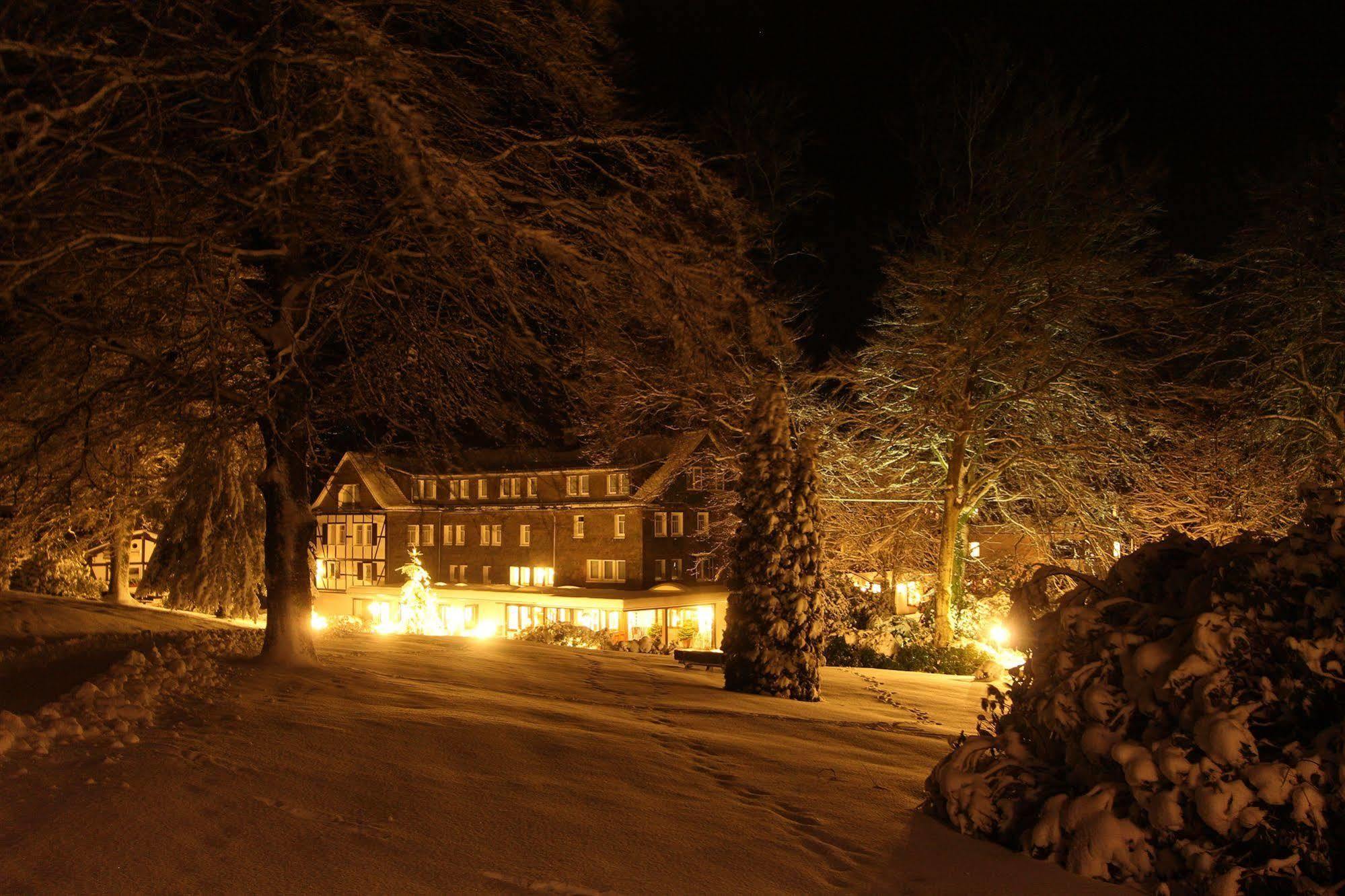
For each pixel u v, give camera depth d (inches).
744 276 391.2
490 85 452.1
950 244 1122.7
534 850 216.4
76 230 369.1
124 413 455.8
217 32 384.5
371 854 203.3
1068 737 239.6
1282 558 221.8
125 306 437.7
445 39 450.3
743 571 658.2
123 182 407.8
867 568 1307.8
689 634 1931.6
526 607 1993.1
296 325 461.4
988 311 1115.9
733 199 402.6
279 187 387.5
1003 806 241.4
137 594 1167.0
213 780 240.5
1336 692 205.2
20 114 296.4
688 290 361.4
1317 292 1106.7
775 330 385.1
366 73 325.1
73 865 182.2
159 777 236.5
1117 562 272.4
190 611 1127.0
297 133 401.1
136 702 321.1
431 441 504.1
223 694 370.0
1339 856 186.7
